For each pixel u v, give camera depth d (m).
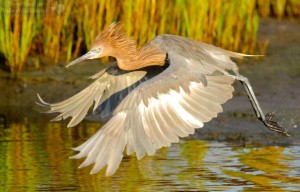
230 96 8.59
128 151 7.64
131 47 9.56
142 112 7.82
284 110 14.61
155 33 17.06
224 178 10.84
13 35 16.84
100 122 14.80
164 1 16.97
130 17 16.78
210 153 12.37
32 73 16.91
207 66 8.77
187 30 17.36
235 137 13.47
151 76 9.66
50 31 17.30
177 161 11.89
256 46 18.73
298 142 13.10
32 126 14.52
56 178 10.97
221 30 17.88
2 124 14.66
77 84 16.45
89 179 10.94
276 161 11.81
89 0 17.00
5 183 10.68
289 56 18.11
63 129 14.27
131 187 10.44
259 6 21.88
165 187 10.41
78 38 17.36
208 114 8.20
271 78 16.62
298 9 22.16
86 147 7.54
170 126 7.91
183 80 8.16
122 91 9.59
